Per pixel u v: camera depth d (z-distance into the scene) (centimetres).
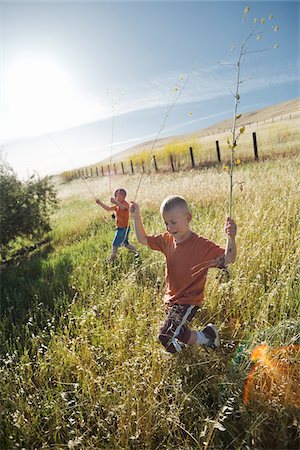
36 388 229
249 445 187
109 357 238
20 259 440
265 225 328
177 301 242
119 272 340
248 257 295
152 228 352
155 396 206
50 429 205
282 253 303
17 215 435
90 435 206
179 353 228
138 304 277
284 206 343
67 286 346
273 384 206
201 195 377
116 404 211
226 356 235
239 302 268
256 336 235
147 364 221
